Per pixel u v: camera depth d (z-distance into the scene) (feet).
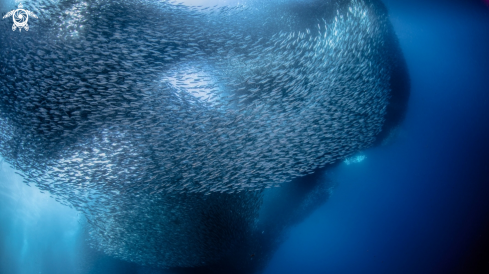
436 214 18.28
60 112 16.20
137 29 17.54
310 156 16.26
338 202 20.06
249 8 19.77
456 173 18.49
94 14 17.12
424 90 20.06
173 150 15.90
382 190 19.51
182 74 17.35
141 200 16.88
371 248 18.75
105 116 16.15
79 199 16.90
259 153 15.93
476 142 18.40
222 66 17.98
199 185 16.69
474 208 17.60
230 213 18.69
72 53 16.61
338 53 17.97
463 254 17.11
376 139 19.70
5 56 16.55
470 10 19.80
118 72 16.35
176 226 17.90
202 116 16.07
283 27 19.85
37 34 16.84
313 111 16.74
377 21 19.49
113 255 20.04
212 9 19.38
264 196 20.08
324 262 19.15
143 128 15.92
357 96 17.62
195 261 19.42
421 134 19.63
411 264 17.85
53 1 16.96
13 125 16.67
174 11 18.61
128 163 15.96
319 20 19.75
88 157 15.90
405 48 20.57
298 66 17.97
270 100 16.70
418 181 19.04
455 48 19.89
